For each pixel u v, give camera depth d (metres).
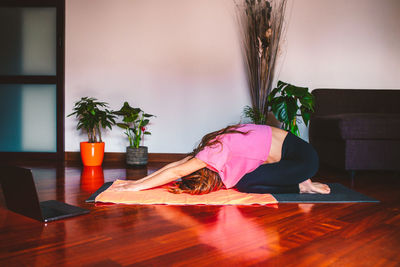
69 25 3.61
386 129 2.50
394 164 2.56
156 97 3.61
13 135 3.70
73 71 3.63
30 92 3.67
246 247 1.12
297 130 2.87
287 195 1.90
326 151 2.95
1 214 1.51
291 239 1.20
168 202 1.69
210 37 3.56
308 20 3.53
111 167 3.12
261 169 1.89
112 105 3.62
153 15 3.58
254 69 3.29
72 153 3.64
